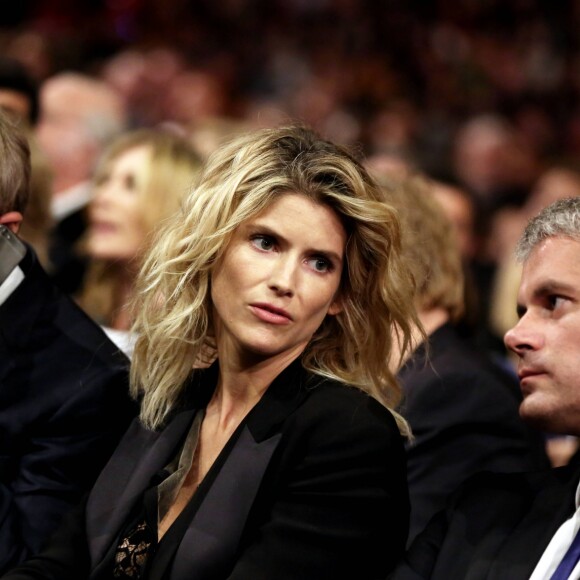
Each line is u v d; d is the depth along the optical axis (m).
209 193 5.81
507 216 17.64
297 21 28.48
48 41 22.84
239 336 5.75
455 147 22.05
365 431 5.72
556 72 27.19
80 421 6.75
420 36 28.03
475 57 27.44
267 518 5.66
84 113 14.76
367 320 5.99
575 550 5.42
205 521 5.61
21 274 6.89
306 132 5.95
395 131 22.89
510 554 5.54
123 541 5.91
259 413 5.81
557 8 28.47
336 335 6.05
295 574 5.50
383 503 5.71
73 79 14.97
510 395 7.88
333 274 5.79
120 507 5.97
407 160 13.23
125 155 11.23
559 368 5.50
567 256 5.55
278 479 5.66
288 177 5.69
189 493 5.97
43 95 14.85
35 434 6.73
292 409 5.81
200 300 5.94
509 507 5.82
